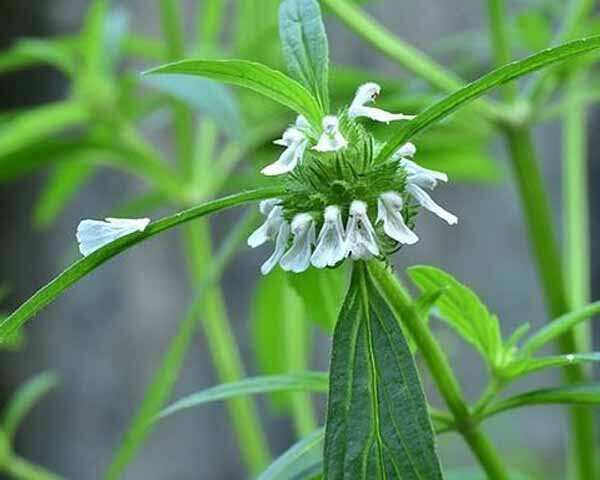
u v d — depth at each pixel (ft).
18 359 4.62
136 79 1.80
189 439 4.63
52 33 4.34
